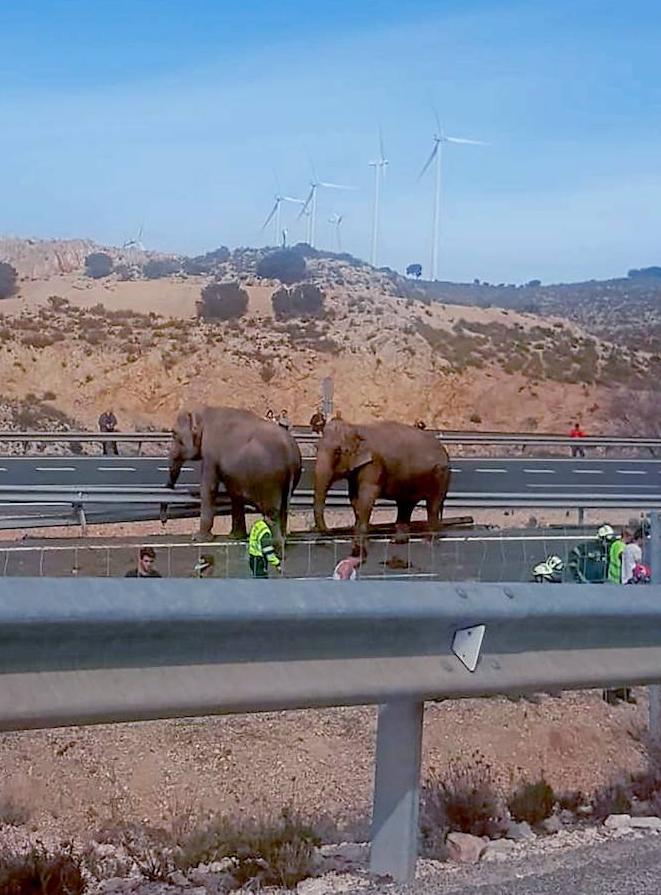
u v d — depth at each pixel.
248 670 4.93
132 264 131.62
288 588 4.99
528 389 76.38
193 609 4.69
